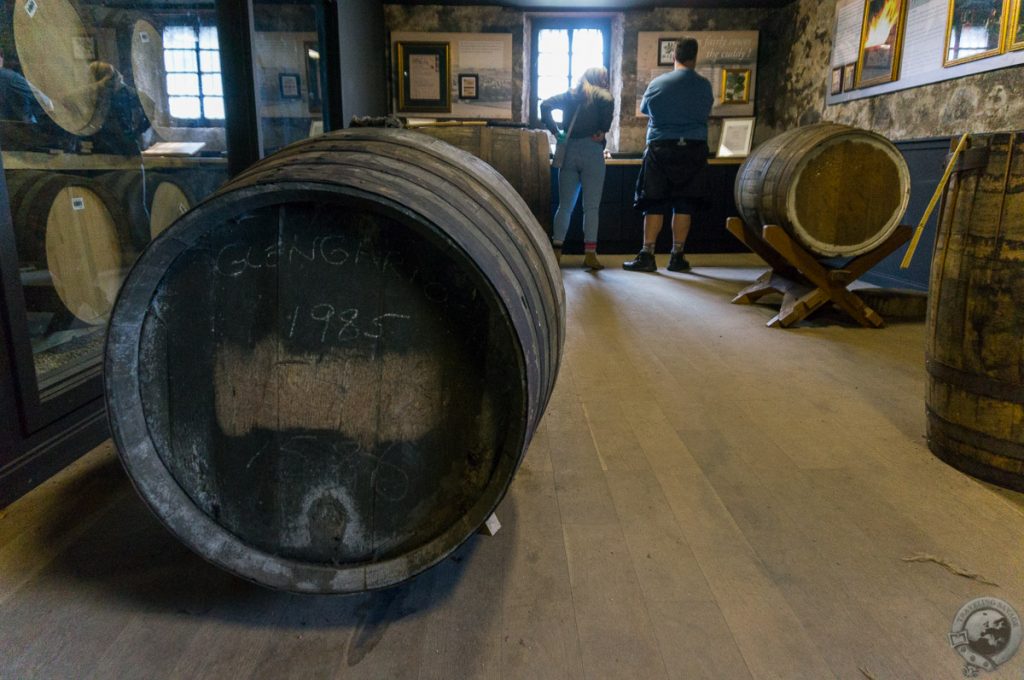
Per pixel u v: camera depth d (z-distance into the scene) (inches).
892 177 120.8
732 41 254.2
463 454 42.1
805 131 127.6
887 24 173.5
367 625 44.9
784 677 40.6
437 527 43.3
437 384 41.6
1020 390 61.6
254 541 44.2
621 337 122.2
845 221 123.0
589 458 71.6
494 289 37.1
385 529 43.7
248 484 43.5
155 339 41.3
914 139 160.9
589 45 262.2
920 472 68.2
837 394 91.9
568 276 191.5
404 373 41.7
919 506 61.4
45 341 83.0
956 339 66.2
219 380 42.2
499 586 49.3
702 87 186.9
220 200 37.7
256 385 42.3
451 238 36.6
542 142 149.3
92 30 91.0
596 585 49.4
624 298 158.6
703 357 109.7
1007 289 60.8
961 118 145.0
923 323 134.0
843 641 43.7
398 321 41.1
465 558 52.8
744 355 110.9
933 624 45.3
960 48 145.1
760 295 149.9
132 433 41.3
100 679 39.8
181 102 109.3
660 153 190.5
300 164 40.4
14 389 60.5
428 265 40.3
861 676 40.7
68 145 87.4
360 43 211.5
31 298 80.0
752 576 50.7
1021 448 62.6
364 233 40.2
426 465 42.6
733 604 47.3
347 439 42.7
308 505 43.6
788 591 48.9
